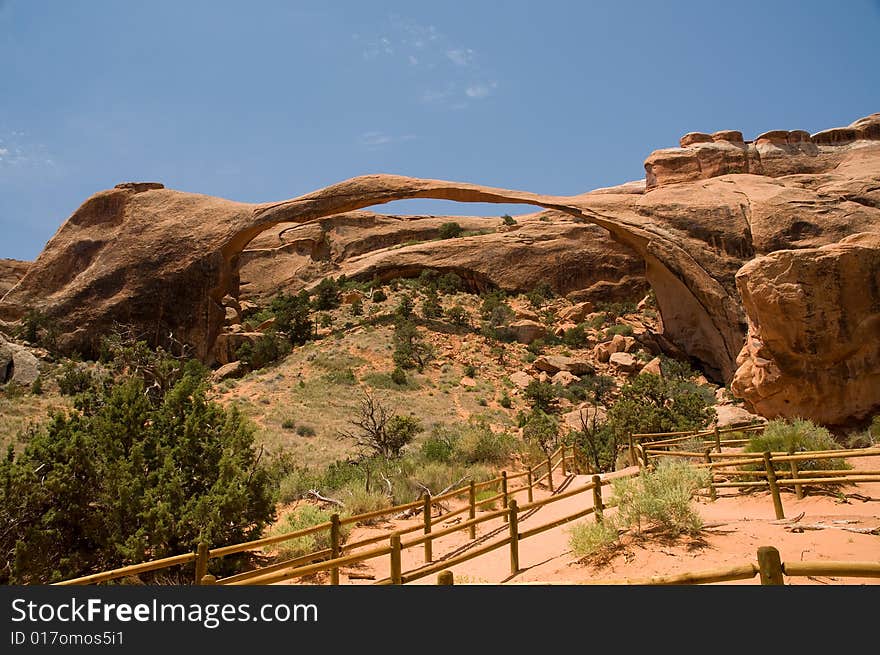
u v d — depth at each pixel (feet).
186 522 29.91
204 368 156.87
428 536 22.61
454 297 222.69
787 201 144.66
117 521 30.48
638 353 168.35
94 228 199.31
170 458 32.22
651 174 184.55
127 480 31.68
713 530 22.25
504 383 151.23
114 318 177.78
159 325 178.40
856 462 35.37
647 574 18.85
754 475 29.32
